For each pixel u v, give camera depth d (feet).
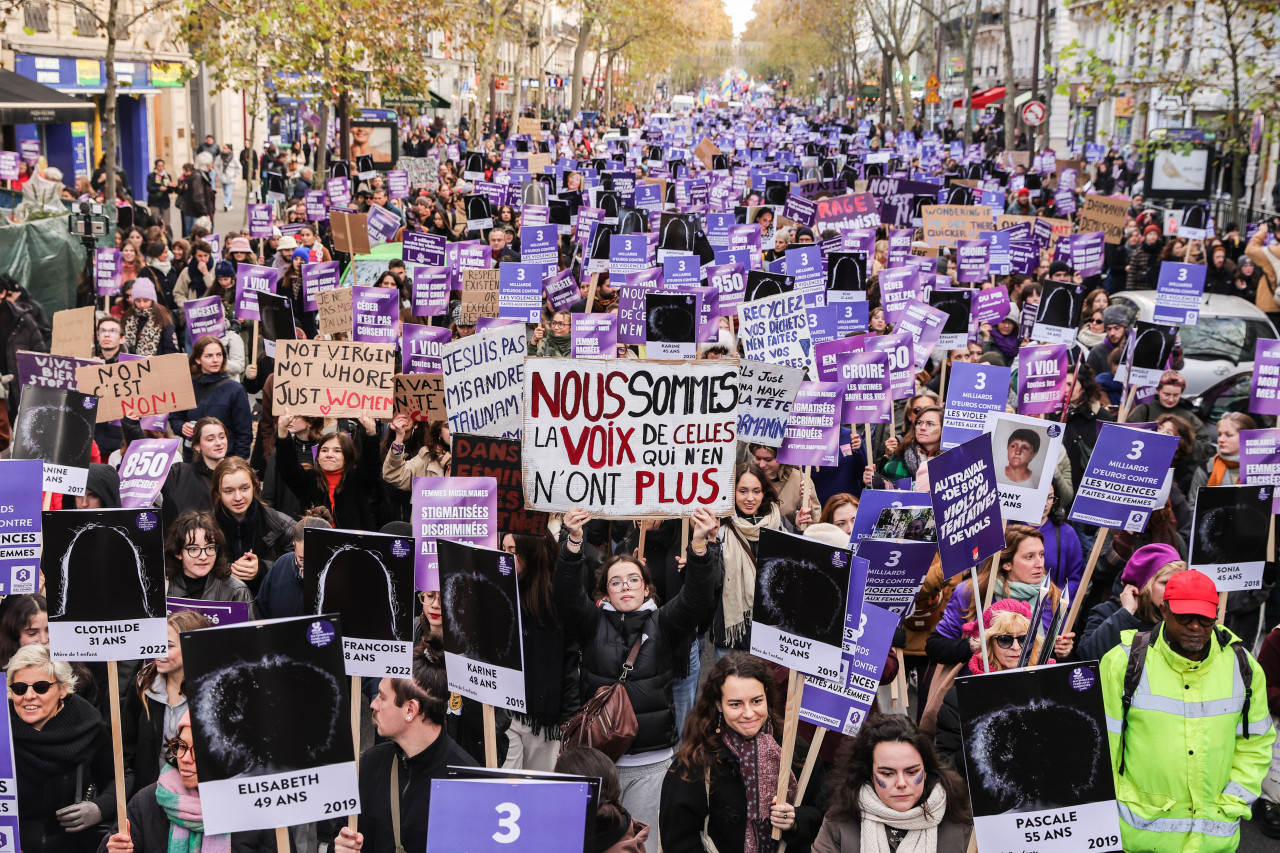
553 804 13.00
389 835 16.87
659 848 18.98
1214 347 50.08
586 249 59.47
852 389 32.14
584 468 21.48
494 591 17.60
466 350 26.11
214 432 29.50
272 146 117.70
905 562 21.38
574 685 21.22
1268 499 21.65
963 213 64.64
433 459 30.27
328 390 30.76
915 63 392.68
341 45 94.27
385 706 16.40
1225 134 103.86
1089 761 15.26
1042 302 44.57
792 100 490.08
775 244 65.26
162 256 59.72
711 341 41.34
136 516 17.61
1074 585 27.68
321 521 23.34
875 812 15.69
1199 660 17.57
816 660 18.10
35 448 24.00
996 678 15.26
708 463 21.66
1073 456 34.37
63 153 113.29
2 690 15.74
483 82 150.61
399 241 72.43
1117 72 180.34
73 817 18.20
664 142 172.96
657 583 26.76
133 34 122.11
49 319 57.67
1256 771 17.87
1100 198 70.95
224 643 14.78
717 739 17.67
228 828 14.83
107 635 17.74
